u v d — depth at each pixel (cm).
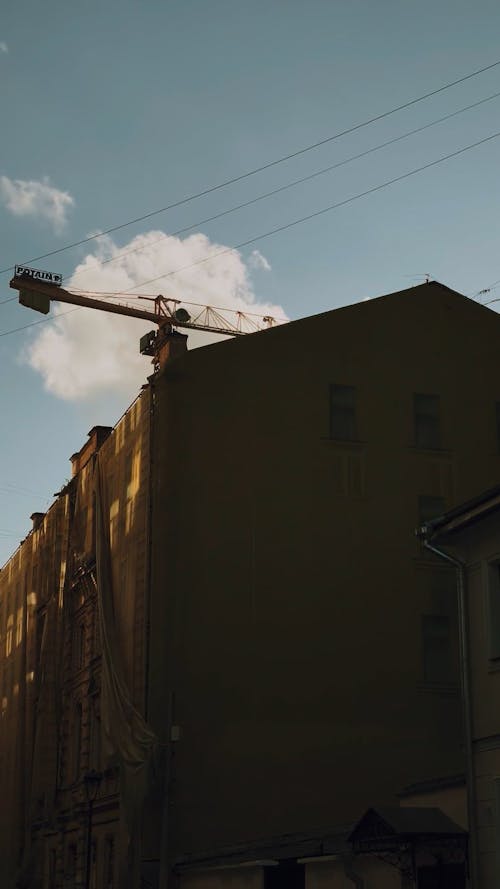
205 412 3822
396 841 2062
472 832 2055
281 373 3934
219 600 3638
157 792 3431
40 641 5400
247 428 3841
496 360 4225
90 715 4391
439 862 2056
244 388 3881
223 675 3566
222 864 2962
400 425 4003
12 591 6191
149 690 3559
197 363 3869
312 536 3784
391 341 4100
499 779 2036
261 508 3766
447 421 4069
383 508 3884
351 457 3909
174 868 3297
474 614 2206
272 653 3625
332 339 4025
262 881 2617
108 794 3925
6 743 5784
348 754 3578
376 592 3784
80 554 4644
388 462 3944
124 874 3491
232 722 3525
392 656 3728
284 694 3594
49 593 5206
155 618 3631
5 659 6153
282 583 3709
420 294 4200
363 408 3981
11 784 5472
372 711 3647
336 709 3619
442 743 3681
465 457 4047
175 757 3447
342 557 3788
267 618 3659
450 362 4150
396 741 3634
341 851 2323
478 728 2131
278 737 3544
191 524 3691
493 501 2072
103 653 3991
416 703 3700
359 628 3728
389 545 3853
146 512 3797
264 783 3488
